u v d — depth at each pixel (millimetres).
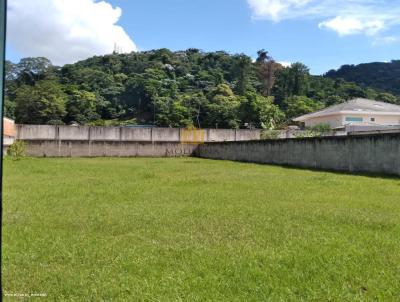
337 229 6031
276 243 5281
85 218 6836
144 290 3715
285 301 3465
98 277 4051
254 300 3480
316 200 8828
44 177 13742
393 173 15203
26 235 5652
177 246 5129
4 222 6512
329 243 5195
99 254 4785
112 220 6672
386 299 3449
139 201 8664
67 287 3797
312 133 32312
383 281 3848
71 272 4195
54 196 9312
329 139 18906
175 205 8141
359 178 13992
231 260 4535
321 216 6992
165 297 3547
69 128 30906
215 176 14469
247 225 6293
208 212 7352
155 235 5711
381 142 15844
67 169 17281
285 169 18672
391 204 8297
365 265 4312
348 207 7930
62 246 5121
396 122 36250
